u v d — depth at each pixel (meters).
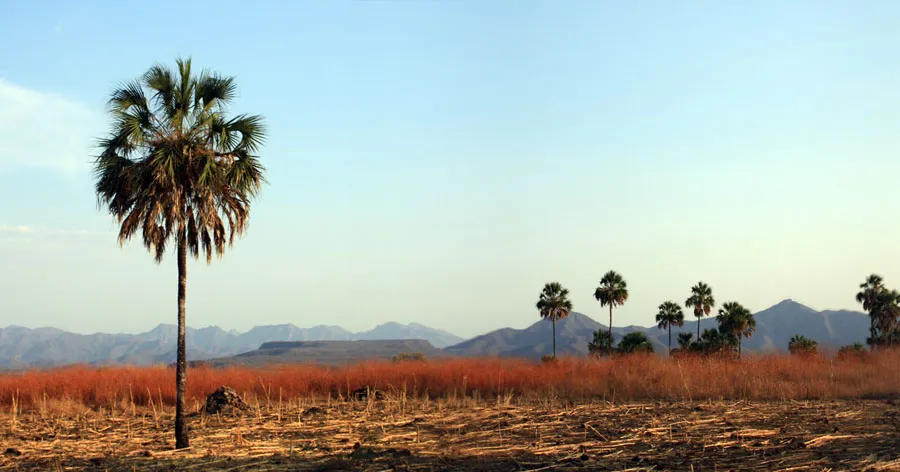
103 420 25.97
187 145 18.41
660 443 17.42
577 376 35.66
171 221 18.38
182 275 18.66
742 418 22.09
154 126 18.84
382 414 25.86
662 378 33.09
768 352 39.78
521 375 36.31
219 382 35.03
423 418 24.25
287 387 34.72
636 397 30.92
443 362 40.28
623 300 84.75
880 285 84.38
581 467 14.64
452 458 15.95
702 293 97.25
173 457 16.91
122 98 18.59
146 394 32.56
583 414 24.22
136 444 19.41
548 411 25.39
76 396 31.72
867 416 22.25
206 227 18.86
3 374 34.50
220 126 19.02
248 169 19.41
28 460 17.06
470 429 21.19
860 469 13.49
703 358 39.59
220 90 19.42
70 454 17.78
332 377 37.16
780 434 18.50
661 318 95.31
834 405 25.48
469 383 35.56
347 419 24.41
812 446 16.47
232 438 20.02
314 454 17.02
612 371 36.06
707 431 19.30
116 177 18.27
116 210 18.62
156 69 18.81
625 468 14.34
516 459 15.70
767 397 29.12
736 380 32.41
